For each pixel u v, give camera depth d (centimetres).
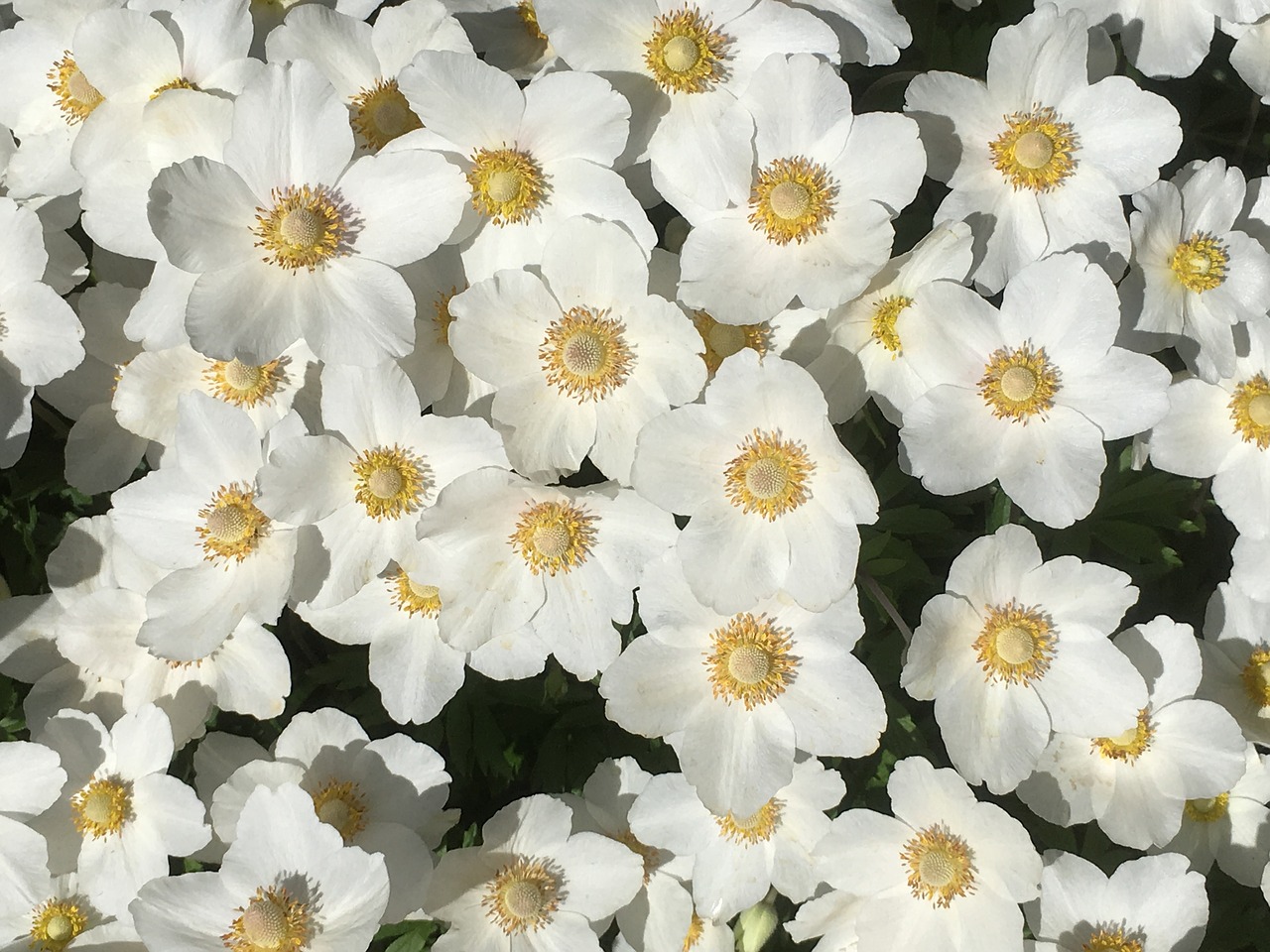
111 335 32
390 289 29
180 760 34
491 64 32
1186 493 35
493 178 29
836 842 31
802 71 29
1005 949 30
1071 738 32
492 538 30
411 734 34
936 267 30
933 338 30
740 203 30
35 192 32
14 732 34
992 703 31
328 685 35
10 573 35
